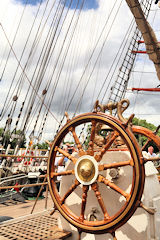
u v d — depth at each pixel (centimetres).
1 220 269
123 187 197
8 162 702
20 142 782
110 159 208
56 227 243
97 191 184
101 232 177
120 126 178
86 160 190
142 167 167
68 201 230
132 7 630
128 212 164
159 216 202
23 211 388
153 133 234
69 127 205
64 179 241
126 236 191
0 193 488
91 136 195
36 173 548
